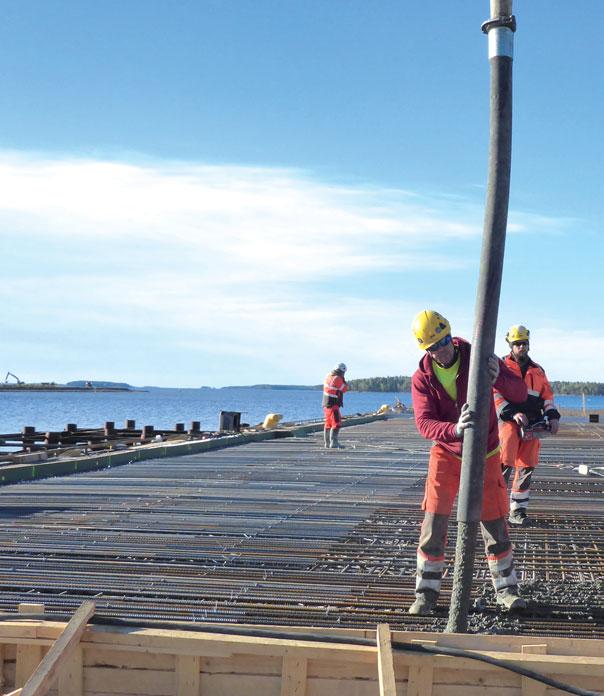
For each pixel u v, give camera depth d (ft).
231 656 13.08
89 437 76.43
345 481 38.63
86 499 31.83
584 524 27.48
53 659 12.08
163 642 13.12
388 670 11.78
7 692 13.55
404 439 69.00
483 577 19.89
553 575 20.57
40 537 24.04
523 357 25.95
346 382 59.06
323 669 12.96
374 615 16.67
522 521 27.30
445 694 12.84
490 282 13.76
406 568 20.86
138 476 40.37
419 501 32.07
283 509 29.73
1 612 16.07
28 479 38.93
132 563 20.89
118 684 13.34
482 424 14.14
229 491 34.60
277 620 16.24
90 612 13.50
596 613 17.16
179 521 26.91
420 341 16.05
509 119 13.60
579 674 12.39
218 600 17.70
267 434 70.28
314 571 20.40
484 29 13.85
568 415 116.67
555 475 41.83
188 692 13.12
